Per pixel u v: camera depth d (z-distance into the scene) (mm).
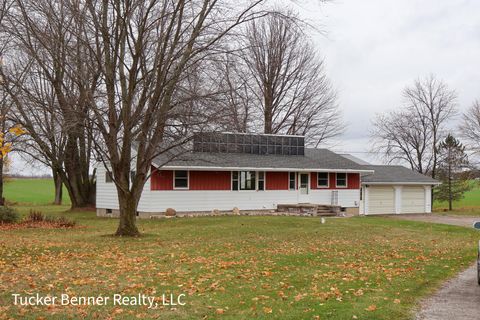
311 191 38000
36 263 13203
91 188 38969
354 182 40031
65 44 19484
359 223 28609
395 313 8367
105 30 18312
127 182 20438
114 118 19516
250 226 25219
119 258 14312
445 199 51844
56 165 35688
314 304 8953
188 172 32688
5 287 9922
